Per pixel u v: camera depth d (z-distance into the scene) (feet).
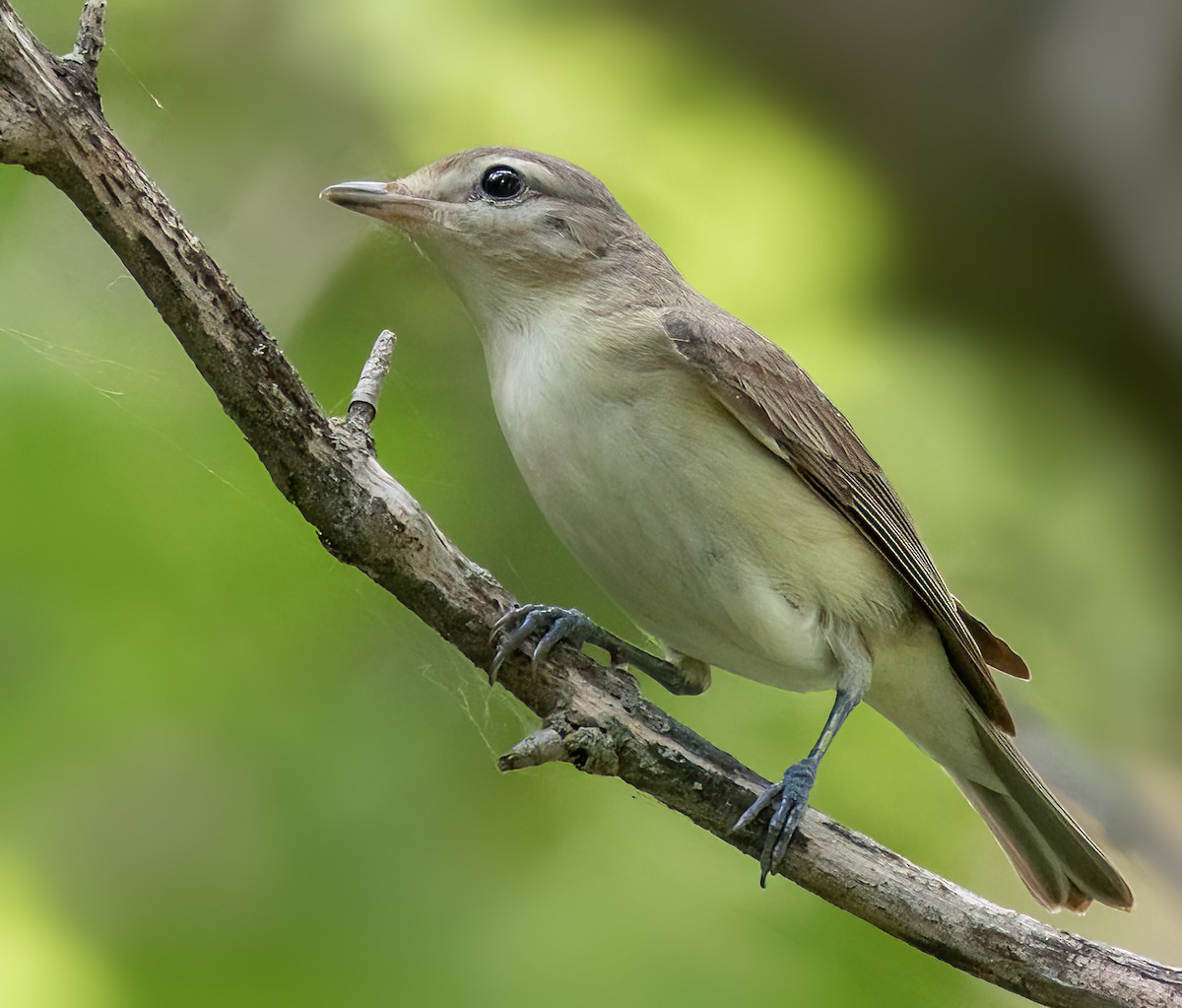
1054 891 9.00
